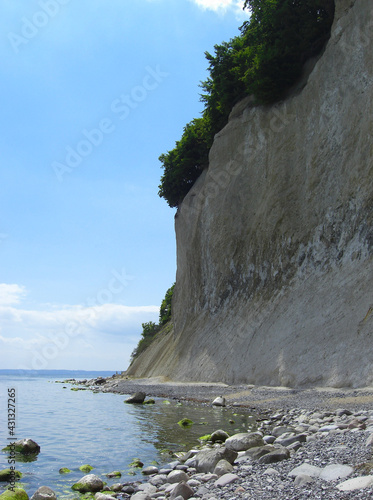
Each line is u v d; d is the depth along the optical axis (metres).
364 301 16.83
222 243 31.89
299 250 23.69
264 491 5.05
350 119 21.98
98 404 22.27
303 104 25.78
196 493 5.64
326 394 14.48
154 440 10.97
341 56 23.11
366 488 4.37
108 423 14.55
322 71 24.42
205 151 41.38
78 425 14.23
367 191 19.77
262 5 28.12
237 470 6.52
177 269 45.25
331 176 22.64
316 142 24.27
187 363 31.16
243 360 23.33
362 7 22.12
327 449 6.70
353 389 14.30
